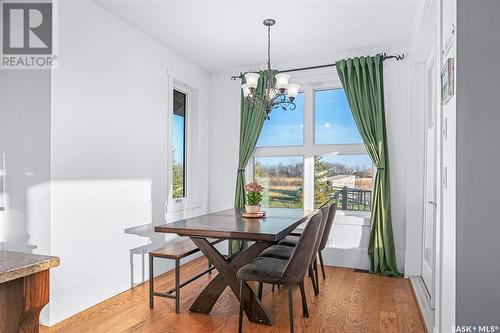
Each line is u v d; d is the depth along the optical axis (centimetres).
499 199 157
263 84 444
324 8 308
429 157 341
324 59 428
